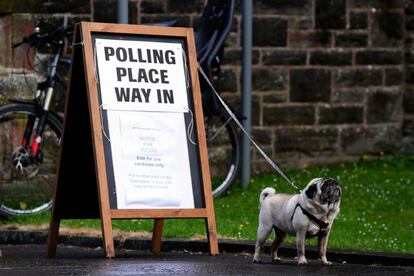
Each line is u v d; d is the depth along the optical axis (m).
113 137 9.53
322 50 16.55
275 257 9.22
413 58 17.22
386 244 10.57
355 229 11.67
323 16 16.53
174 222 11.90
